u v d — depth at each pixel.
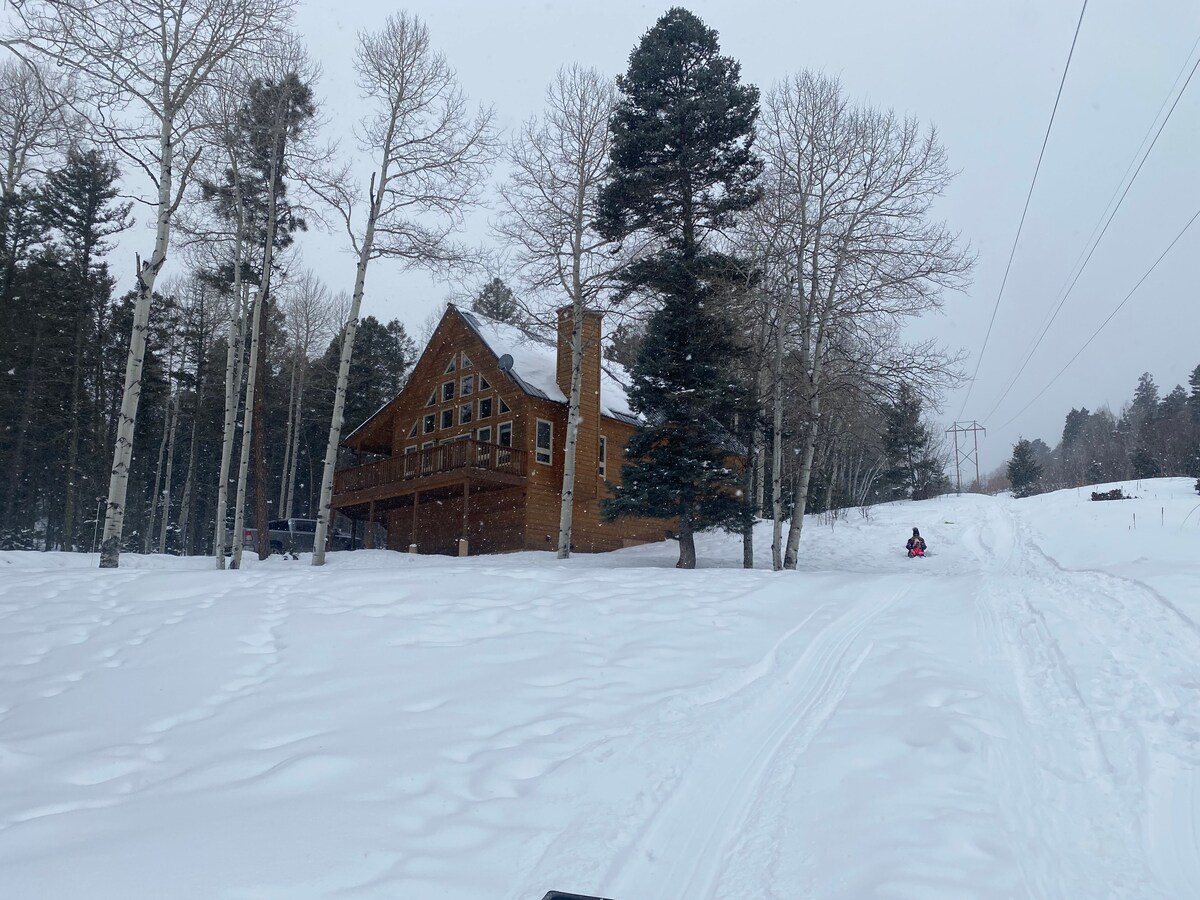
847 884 4.05
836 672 7.54
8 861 4.31
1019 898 3.86
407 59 20.84
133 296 38.28
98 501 38.38
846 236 19.30
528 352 34.16
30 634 9.21
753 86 22.98
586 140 21.31
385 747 5.92
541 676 7.64
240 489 22.98
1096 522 24.69
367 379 48.19
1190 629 8.35
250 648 8.62
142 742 6.29
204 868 4.20
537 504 30.33
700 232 22.80
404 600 10.64
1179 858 4.24
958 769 5.26
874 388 19.75
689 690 7.12
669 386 22.27
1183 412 82.12
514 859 4.37
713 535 29.84
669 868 4.32
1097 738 5.74
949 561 22.59
